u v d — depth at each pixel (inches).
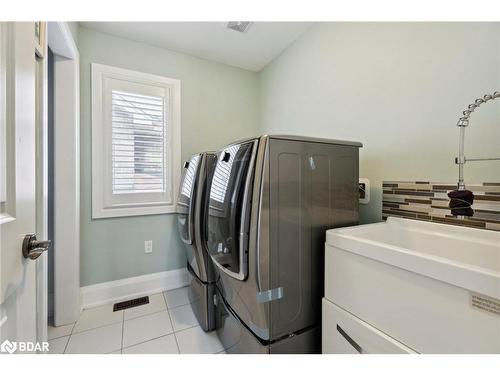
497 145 36.5
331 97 68.9
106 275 81.2
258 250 37.2
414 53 47.6
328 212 44.8
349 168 47.6
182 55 92.4
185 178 79.7
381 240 43.7
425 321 25.2
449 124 42.3
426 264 25.0
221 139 101.3
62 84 66.6
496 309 20.4
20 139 24.5
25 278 26.4
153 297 84.4
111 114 80.0
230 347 51.5
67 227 68.2
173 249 91.7
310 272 42.6
